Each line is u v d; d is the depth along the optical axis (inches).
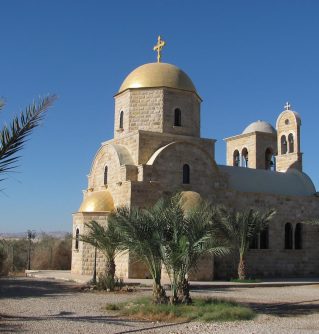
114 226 914.1
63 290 1064.2
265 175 1716.3
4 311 744.3
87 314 725.9
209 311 730.2
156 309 734.5
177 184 1385.3
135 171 1368.1
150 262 809.5
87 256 1374.3
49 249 1905.8
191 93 1513.3
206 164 1446.9
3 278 1396.4
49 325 622.8
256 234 1409.9
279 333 586.2
